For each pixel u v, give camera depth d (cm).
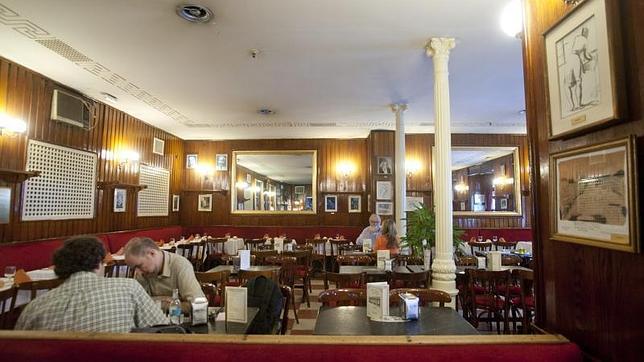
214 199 887
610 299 112
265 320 221
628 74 108
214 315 215
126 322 159
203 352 119
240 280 359
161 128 786
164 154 810
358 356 117
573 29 127
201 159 895
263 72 470
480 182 848
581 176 123
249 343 121
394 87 525
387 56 421
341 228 842
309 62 438
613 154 109
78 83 511
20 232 453
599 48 115
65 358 119
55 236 504
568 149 130
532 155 154
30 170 464
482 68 457
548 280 143
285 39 381
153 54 417
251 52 411
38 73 475
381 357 117
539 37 152
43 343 122
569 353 120
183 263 252
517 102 598
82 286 155
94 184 580
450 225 367
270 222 877
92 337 124
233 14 333
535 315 150
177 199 870
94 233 577
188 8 324
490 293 389
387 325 199
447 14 334
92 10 327
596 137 120
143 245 238
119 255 493
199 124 750
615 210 108
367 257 466
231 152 893
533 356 119
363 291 254
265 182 888
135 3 316
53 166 502
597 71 115
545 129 147
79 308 151
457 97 572
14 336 124
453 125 760
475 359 118
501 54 418
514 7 284
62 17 338
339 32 367
